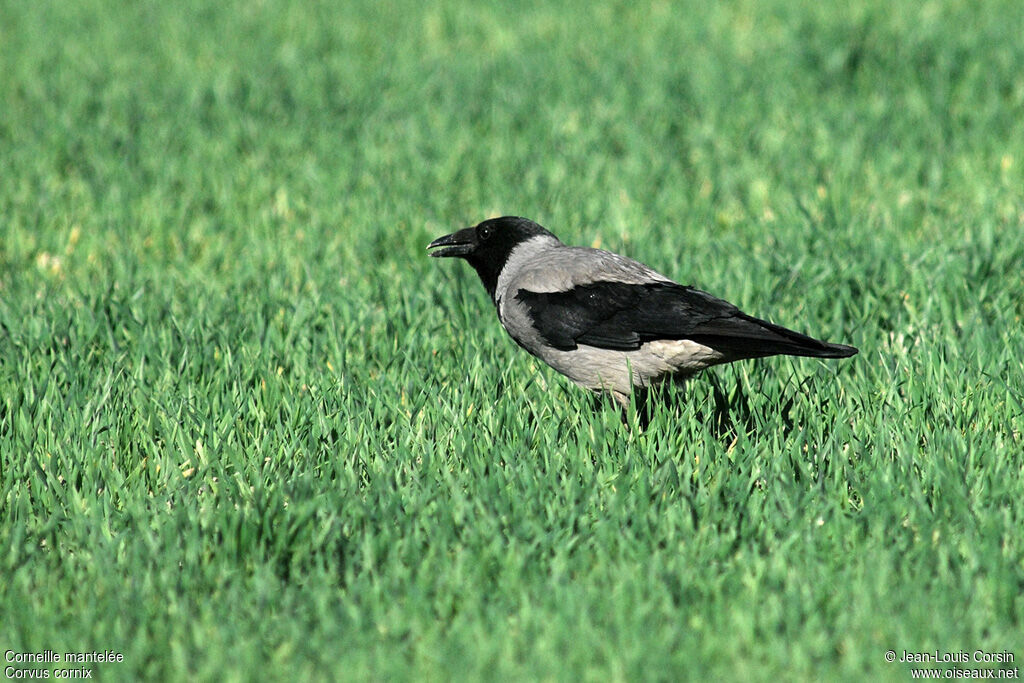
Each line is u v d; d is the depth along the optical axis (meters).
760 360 11.08
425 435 9.66
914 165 16.81
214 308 12.84
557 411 10.02
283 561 7.77
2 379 10.73
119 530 8.23
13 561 7.67
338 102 21.92
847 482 8.63
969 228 14.45
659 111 20.56
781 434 9.34
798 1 27.39
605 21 27.70
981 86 20.42
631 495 8.40
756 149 18.62
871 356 11.05
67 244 15.31
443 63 24.48
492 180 17.59
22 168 18.33
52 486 8.72
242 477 8.74
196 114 21.39
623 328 9.77
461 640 6.76
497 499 8.27
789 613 6.88
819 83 21.61
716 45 24.70
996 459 8.72
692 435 9.51
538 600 7.20
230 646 6.84
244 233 15.80
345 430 9.67
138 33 28.27
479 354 11.15
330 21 28.88
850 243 14.01
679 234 15.02
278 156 19.12
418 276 13.76
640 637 6.70
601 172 17.91
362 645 6.79
